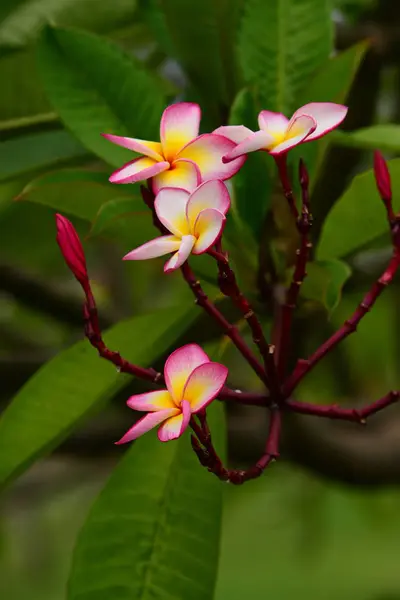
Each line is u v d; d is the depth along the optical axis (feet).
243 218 5.58
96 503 5.46
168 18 5.71
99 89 5.58
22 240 7.43
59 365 5.51
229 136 4.86
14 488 11.28
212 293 5.53
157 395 4.69
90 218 5.55
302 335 6.08
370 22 6.83
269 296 5.65
